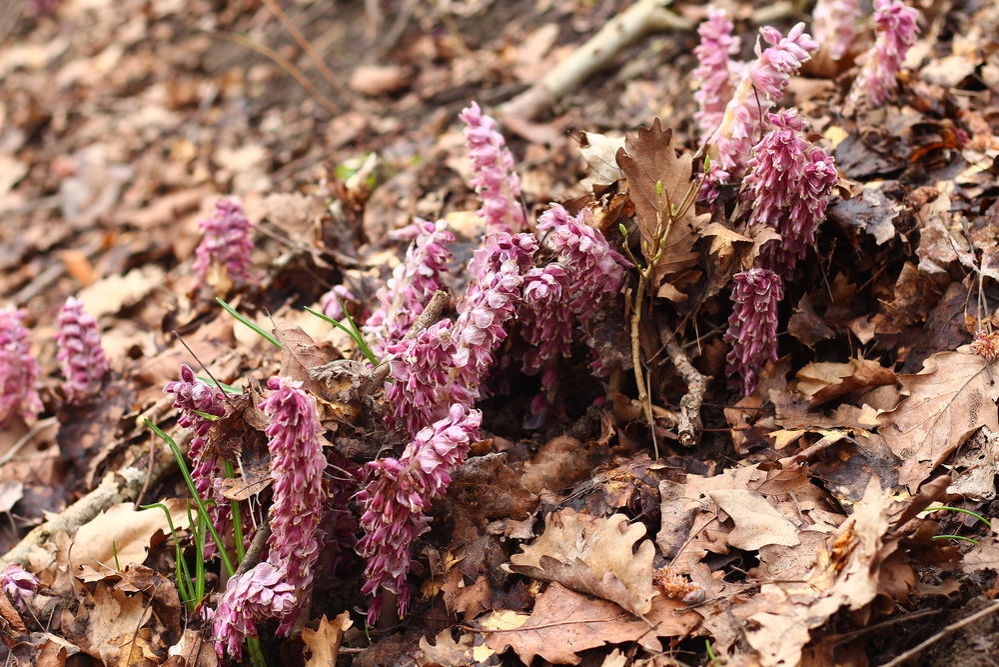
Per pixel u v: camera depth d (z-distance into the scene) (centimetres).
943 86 141
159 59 226
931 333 125
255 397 117
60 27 259
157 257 172
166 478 133
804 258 125
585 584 116
